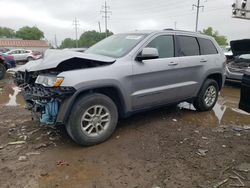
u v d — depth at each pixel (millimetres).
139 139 3945
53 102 3457
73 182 2865
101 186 2793
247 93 3789
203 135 4145
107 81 3607
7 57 10789
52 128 4305
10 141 3855
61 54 3652
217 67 5434
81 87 3379
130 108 4035
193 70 4926
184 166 3178
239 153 3529
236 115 5402
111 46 4434
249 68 3828
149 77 4164
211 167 3156
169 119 4914
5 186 2783
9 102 6473
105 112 3771
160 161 3295
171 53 4570
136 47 4098
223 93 7934
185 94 4867
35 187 2775
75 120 3461
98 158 3371
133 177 2951
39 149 3607
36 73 3809
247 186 2781
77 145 3734
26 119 4840
